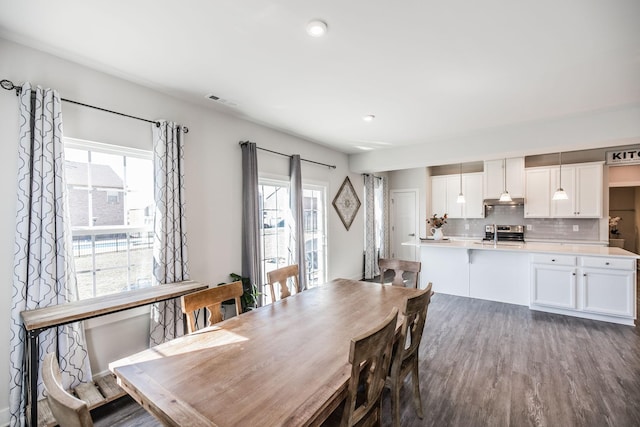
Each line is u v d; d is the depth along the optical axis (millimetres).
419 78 2510
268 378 1222
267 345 1529
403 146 4941
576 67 2324
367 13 1686
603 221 5273
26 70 1984
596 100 2992
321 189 4953
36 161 1923
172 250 2619
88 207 2332
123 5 1596
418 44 2010
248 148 3422
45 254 1926
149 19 1724
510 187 5848
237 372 1270
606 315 3600
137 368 1309
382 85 2637
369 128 3922
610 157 5207
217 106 3088
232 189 3352
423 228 6809
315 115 3406
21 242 1870
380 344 1256
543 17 1725
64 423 796
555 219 5711
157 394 1115
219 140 3230
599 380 2369
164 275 2555
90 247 2340
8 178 1899
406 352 1846
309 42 1979
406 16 1714
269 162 3879
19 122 1926
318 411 1029
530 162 5898
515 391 2248
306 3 1598
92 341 2240
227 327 1772
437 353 2855
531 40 1960
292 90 2732
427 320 3711
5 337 1881
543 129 3699
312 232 4828
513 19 1743
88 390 2037
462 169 6754
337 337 1624
